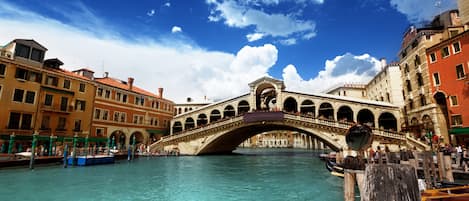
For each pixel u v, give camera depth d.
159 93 45.66
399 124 31.11
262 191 12.80
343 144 28.41
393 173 2.34
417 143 24.97
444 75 25.17
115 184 14.09
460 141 23.42
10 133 24.86
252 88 39.66
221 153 44.81
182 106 56.44
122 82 43.69
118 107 36.69
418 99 28.88
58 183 13.93
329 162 20.86
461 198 6.57
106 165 22.69
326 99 35.25
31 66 27.16
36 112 27.19
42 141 27.30
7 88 25.11
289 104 41.69
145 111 41.12
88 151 25.33
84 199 10.81
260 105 46.19
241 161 29.75
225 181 15.69
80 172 18.03
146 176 17.12
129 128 37.94
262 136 94.81
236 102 40.97
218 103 42.22
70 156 21.91
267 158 34.78
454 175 12.46
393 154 16.48
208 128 35.25
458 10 29.17
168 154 34.56
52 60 30.80
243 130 36.94
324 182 15.23
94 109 33.31
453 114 24.00
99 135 33.53
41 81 28.02
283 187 13.79
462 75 23.48
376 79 46.28
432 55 26.67
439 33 27.69
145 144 40.03
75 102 31.19
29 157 20.34
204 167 23.11
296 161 29.86
